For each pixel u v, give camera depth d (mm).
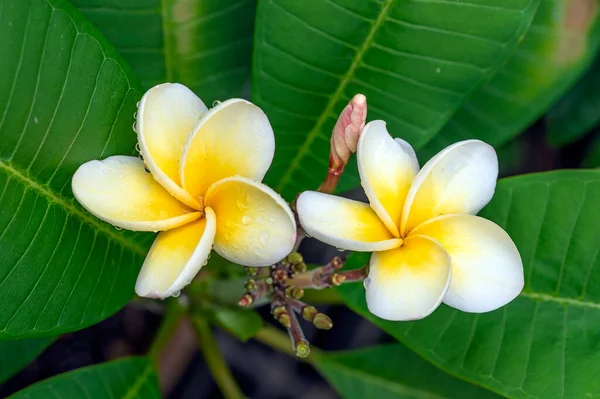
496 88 545
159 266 407
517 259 416
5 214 436
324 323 463
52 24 430
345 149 431
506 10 484
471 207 430
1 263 438
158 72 533
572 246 496
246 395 768
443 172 427
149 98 410
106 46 448
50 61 433
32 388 505
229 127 413
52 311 463
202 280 545
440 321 508
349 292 517
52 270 458
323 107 520
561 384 490
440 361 505
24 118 432
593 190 495
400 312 408
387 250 420
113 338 724
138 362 548
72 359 714
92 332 721
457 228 420
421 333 509
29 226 445
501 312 502
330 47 501
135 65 529
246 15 524
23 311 451
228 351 767
